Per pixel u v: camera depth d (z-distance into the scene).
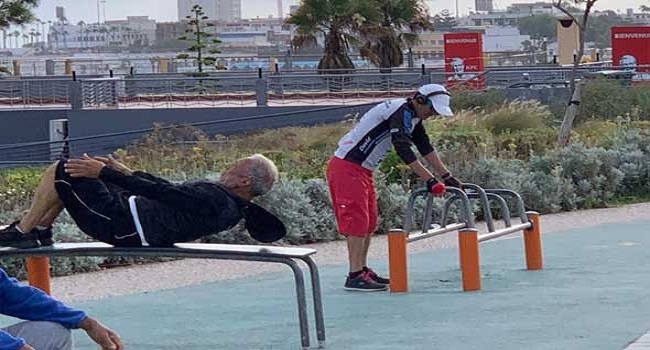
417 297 8.83
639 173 17.62
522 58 49.38
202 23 44.91
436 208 14.19
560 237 12.92
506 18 96.62
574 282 9.39
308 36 45.06
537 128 21.84
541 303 8.33
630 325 7.36
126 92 37.00
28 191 13.80
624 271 9.98
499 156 17.86
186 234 6.64
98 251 6.76
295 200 13.48
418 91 8.91
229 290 9.79
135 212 6.60
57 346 4.88
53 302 4.97
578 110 25.53
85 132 32.59
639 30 36.09
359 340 7.19
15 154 27.69
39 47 116.12
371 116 8.94
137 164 17.64
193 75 40.22
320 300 6.93
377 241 13.34
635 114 24.81
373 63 46.06
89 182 6.67
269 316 8.31
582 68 32.91
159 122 32.12
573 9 28.05
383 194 14.09
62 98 37.69
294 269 6.73
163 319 8.41
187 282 10.52
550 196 16.08
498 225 14.22
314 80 37.94
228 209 6.61
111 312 8.84
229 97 36.19
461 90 29.56
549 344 6.87
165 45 116.44
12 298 4.89
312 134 24.12
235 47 81.94
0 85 38.31
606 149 18.30
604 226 14.01
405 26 47.81
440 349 6.85
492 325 7.55
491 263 10.83
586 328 7.32
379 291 9.17
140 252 6.71
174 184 6.69
